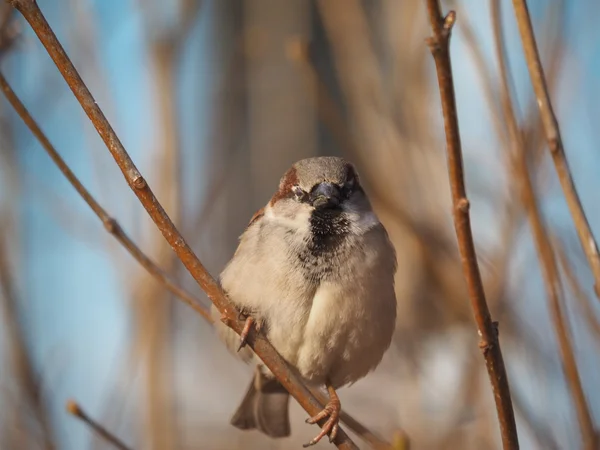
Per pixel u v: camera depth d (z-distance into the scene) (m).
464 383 3.37
